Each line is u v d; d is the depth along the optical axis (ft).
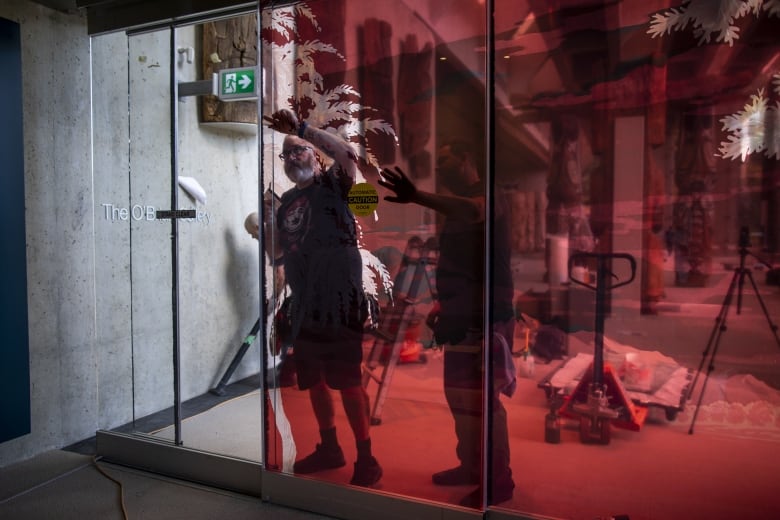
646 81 6.40
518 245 7.07
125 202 11.55
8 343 9.56
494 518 7.30
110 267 11.38
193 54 11.58
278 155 8.43
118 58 11.55
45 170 10.33
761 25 5.92
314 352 8.30
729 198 6.12
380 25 7.67
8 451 9.98
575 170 6.75
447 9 7.26
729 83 6.07
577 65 6.68
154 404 11.51
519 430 7.17
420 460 7.71
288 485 8.55
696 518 6.39
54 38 10.45
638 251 6.51
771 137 5.93
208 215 12.17
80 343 11.10
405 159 7.62
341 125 8.00
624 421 6.66
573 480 6.92
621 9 6.46
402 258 7.71
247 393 13.07
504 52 7.00
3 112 9.36
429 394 7.61
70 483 9.35
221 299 12.71
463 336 7.38
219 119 11.96
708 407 6.30
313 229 8.25
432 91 7.41
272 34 8.37
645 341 6.53
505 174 7.08
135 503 8.68
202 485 9.36
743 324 6.11
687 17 6.19
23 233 9.73
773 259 5.97
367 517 8.00
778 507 6.05
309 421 8.41
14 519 8.14
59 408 10.77
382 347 7.88
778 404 6.01
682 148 6.29
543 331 6.99
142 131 11.05
